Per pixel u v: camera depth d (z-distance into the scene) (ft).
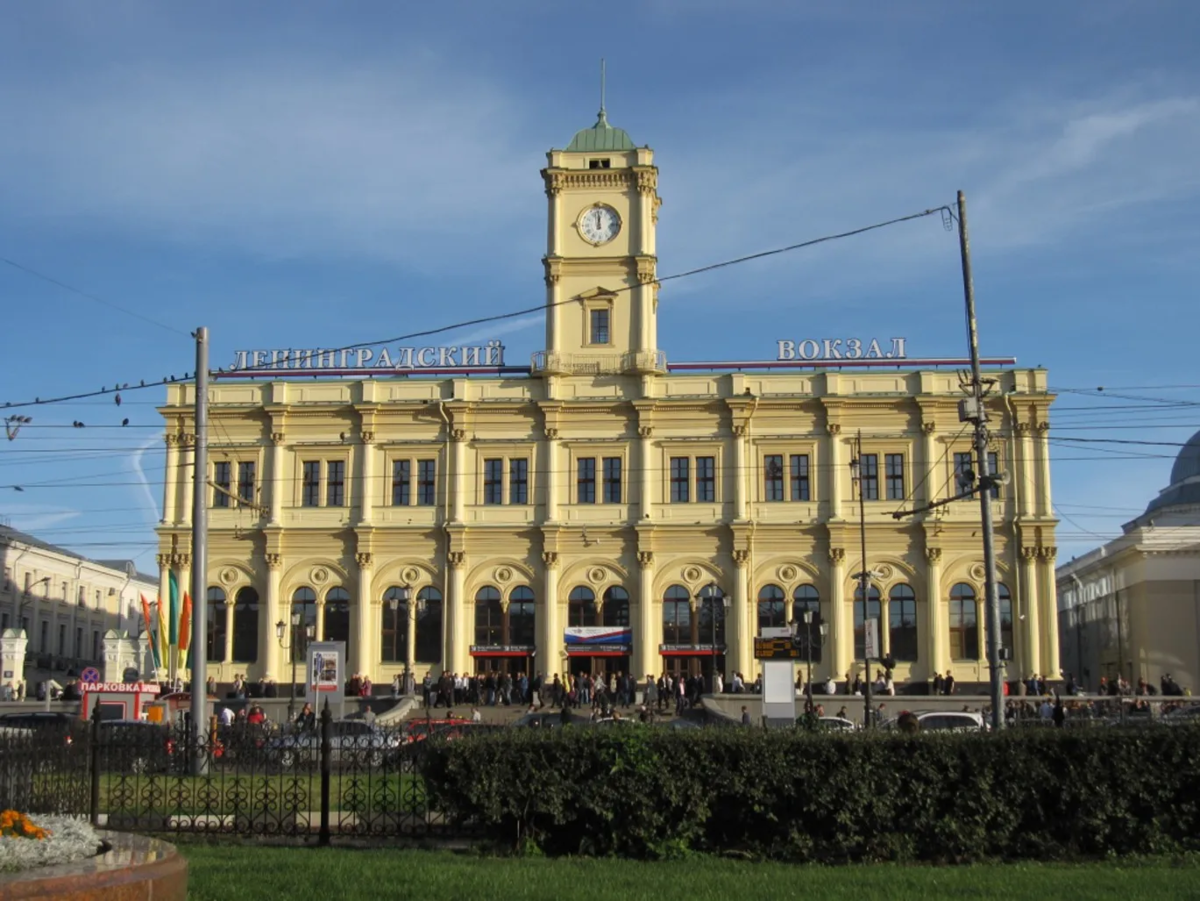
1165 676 255.70
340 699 163.32
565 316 270.87
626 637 259.19
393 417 269.44
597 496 265.13
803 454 264.11
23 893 42.65
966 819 68.90
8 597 323.98
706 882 60.18
